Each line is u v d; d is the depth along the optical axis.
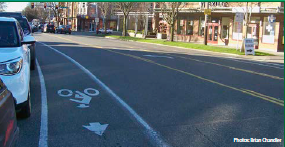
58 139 4.99
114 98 7.71
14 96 5.25
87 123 5.78
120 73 11.44
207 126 5.84
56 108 6.70
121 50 21.62
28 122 5.74
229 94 8.65
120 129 5.53
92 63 13.81
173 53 21.97
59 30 55.41
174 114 6.54
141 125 5.77
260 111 6.97
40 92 8.09
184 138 5.21
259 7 28.72
